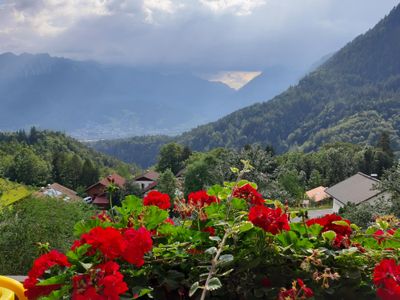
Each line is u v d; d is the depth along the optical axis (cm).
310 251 148
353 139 10050
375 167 4897
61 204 859
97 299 120
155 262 151
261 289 147
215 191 192
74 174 6188
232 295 153
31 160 5500
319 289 148
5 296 189
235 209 183
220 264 143
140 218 165
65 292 129
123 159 16500
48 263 137
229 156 1619
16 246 732
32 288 134
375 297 153
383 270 138
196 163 2706
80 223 162
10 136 8231
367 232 172
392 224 176
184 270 157
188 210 177
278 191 1439
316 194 4191
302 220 172
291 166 4703
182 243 153
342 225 167
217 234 172
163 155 5344
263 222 152
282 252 154
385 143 5212
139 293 136
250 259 152
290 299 130
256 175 1435
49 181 5762
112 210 180
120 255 137
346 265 154
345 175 4869
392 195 1472
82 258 136
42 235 767
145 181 5225
